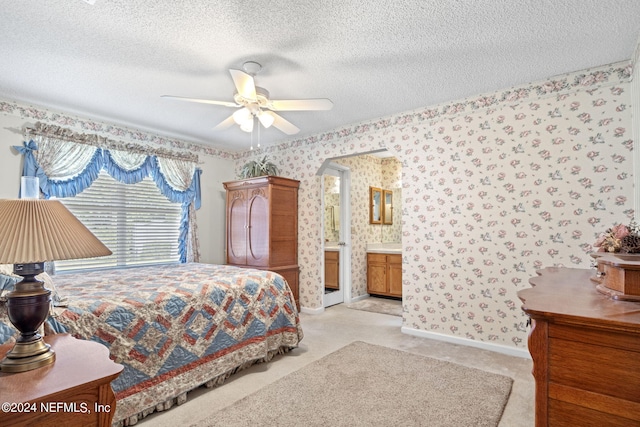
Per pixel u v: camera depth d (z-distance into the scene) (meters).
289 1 1.84
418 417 1.95
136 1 1.82
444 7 1.90
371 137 3.88
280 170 4.81
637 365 0.97
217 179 5.09
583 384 1.04
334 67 2.61
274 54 2.41
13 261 1.03
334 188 5.23
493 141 3.10
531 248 2.90
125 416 1.87
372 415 1.98
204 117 3.75
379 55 2.44
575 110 2.73
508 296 2.99
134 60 2.48
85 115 3.66
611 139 2.59
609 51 2.41
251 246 4.42
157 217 4.34
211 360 2.35
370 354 2.95
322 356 2.93
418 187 3.53
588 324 1.02
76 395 1.04
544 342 1.11
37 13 1.92
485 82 2.92
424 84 2.95
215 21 2.02
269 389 2.31
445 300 3.33
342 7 1.89
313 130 4.33
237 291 2.65
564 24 2.08
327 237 5.14
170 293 2.26
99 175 3.82
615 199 2.56
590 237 2.65
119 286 2.40
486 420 1.92
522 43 2.29
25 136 3.26
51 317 1.69
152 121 3.88
